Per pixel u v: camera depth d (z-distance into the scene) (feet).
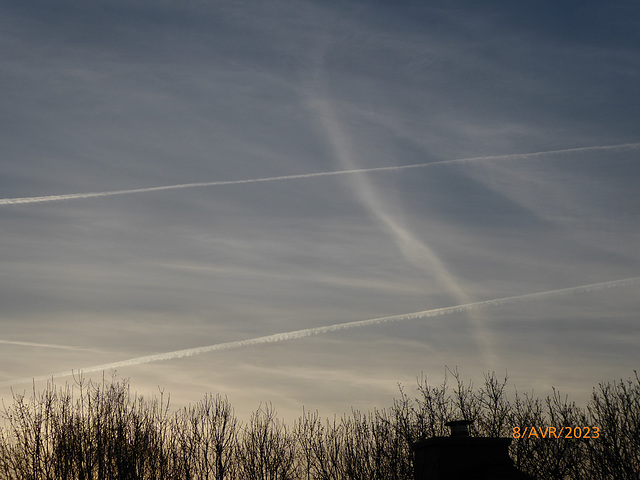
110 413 116.37
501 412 118.62
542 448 96.02
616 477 88.99
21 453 110.01
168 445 116.78
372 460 113.60
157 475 112.06
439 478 53.11
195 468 114.73
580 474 91.76
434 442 54.54
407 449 114.11
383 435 117.29
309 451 119.14
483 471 52.90
